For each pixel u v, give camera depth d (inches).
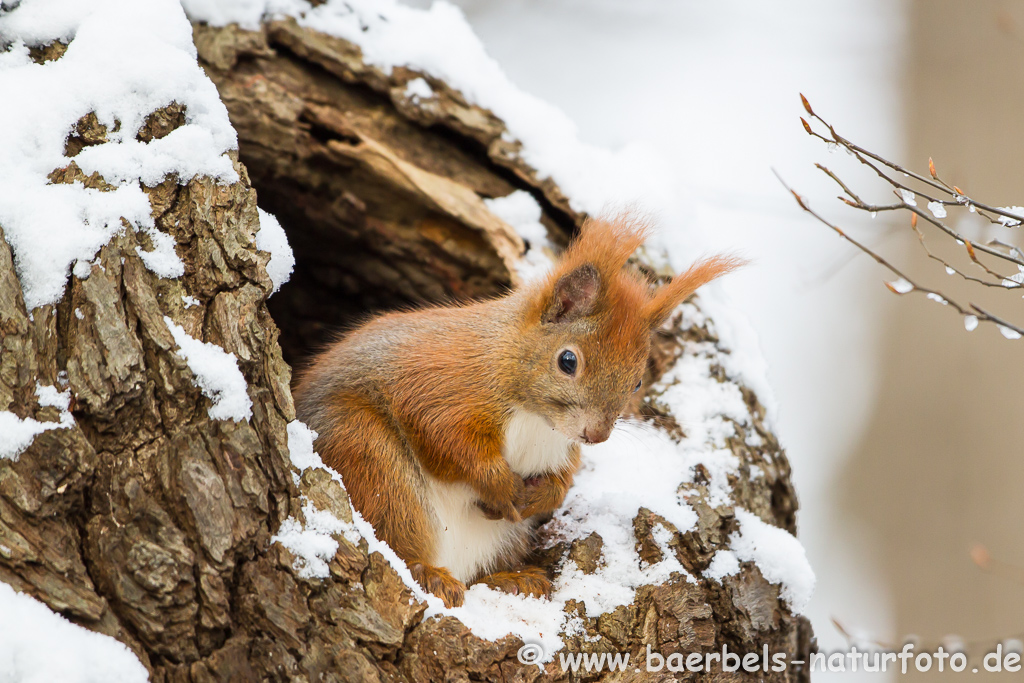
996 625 616.4
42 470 228.4
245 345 259.8
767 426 376.5
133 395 243.0
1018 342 631.8
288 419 263.6
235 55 389.7
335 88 409.7
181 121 279.9
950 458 645.9
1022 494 619.8
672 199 420.2
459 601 295.0
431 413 317.1
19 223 251.4
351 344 342.6
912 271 671.8
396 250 433.1
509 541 335.6
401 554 307.6
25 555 222.2
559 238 416.2
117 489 236.8
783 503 365.1
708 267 328.5
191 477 240.5
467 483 322.3
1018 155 634.2
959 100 659.4
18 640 211.0
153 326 250.7
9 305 241.3
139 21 285.4
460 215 405.7
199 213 269.7
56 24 285.1
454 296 438.9
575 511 334.0
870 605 658.8
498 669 263.0
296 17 401.4
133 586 229.0
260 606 241.8
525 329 324.5
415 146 416.2
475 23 759.7
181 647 231.5
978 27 660.7
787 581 319.3
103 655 219.1
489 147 414.0
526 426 325.1
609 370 312.3
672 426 362.6
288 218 435.8
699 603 305.0
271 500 253.4
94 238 254.5
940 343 657.0
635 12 732.0
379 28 413.7
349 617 250.1
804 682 365.4
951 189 279.7
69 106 269.7
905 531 656.4
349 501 267.0
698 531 316.2
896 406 670.5
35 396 235.9
